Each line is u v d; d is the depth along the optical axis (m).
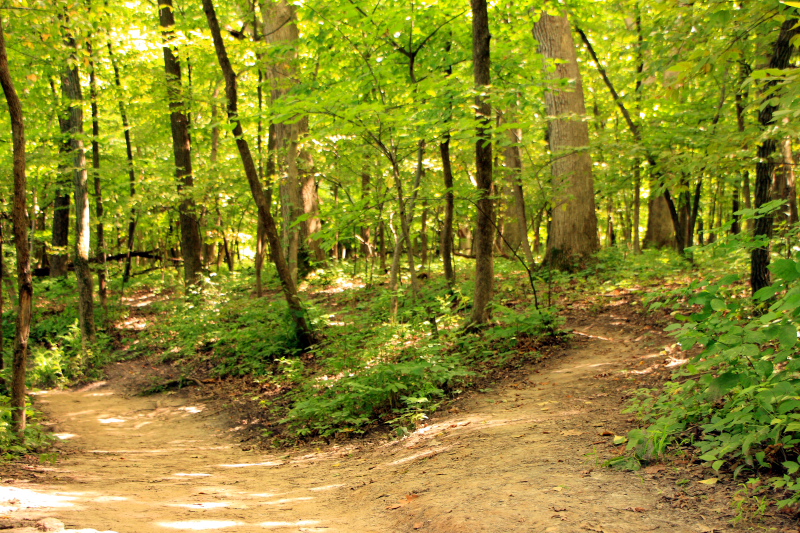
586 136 14.03
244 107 16.17
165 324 15.70
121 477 5.53
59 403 11.23
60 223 20.89
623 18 12.30
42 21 7.99
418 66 10.48
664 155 8.07
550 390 6.86
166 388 12.00
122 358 14.28
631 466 3.72
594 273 13.50
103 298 16.50
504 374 8.11
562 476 3.78
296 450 7.27
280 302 14.16
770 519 2.73
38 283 19.77
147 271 23.45
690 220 15.68
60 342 14.88
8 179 14.28
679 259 13.09
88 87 15.10
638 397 5.70
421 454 5.38
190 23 14.94
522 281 13.61
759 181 6.67
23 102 12.17
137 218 17.53
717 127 9.29
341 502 4.28
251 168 11.52
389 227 11.28
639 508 3.06
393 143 9.66
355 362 8.72
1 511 3.27
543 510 3.17
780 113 4.22
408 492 4.13
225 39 14.09
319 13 9.04
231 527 3.42
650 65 6.61
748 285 8.66
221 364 12.56
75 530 2.96
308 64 11.60
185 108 14.66
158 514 3.70
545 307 10.72
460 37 10.23
